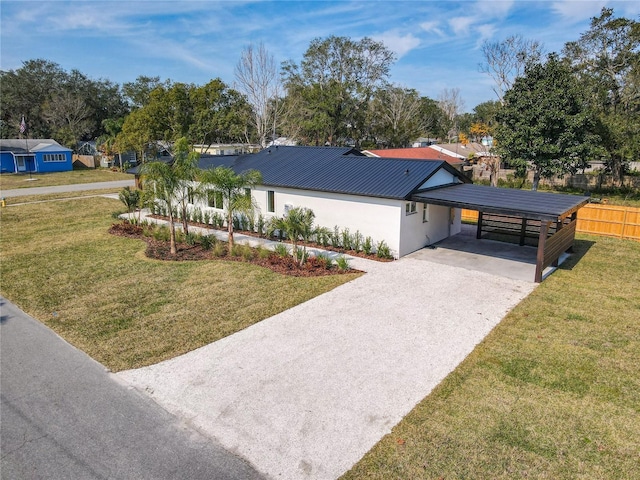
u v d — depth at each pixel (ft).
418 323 31.94
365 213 50.62
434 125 260.21
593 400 22.50
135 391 23.76
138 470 17.93
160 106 122.83
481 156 147.74
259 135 140.67
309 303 35.86
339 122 165.78
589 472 17.56
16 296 38.14
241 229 63.41
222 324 32.04
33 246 55.01
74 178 137.90
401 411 21.66
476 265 46.42
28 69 207.72
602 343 28.84
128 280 41.93
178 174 50.78
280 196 58.08
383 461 18.24
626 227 59.62
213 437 19.93
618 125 93.25
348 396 22.94
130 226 63.10
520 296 37.45
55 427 20.83
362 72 169.58
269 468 17.97
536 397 22.77
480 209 44.27
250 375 25.08
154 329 31.37
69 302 36.65
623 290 38.91
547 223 40.01
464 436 19.74
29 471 17.97
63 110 196.03
